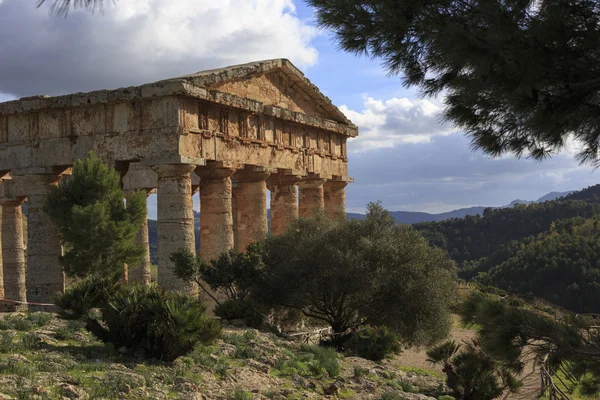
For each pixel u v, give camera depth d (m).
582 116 10.02
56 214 29.53
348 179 44.84
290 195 39.03
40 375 13.20
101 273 29.08
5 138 33.19
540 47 9.31
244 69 33.09
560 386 23.53
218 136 31.61
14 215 41.62
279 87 37.81
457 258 138.75
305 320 35.28
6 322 18.91
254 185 35.62
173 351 16.95
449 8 10.38
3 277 41.44
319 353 22.81
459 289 51.16
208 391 14.94
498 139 11.70
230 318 28.62
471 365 22.36
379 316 30.39
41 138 32.12
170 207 29.28
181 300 17.83
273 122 36.62
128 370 15.07
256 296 30.52
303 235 32.47
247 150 34.00
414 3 10.38
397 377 23.23
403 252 30.67
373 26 10.91
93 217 28.20
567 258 86.56
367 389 18.83
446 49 10.16
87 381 13.57
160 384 14.59
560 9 9.03
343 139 44.84
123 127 30.17
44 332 18.19
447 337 32.31
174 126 28.88
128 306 17.16
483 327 11.80
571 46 9.39
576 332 11.06
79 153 31.23
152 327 16.88
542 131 10.47
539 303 55.09
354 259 29.80
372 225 32.31
